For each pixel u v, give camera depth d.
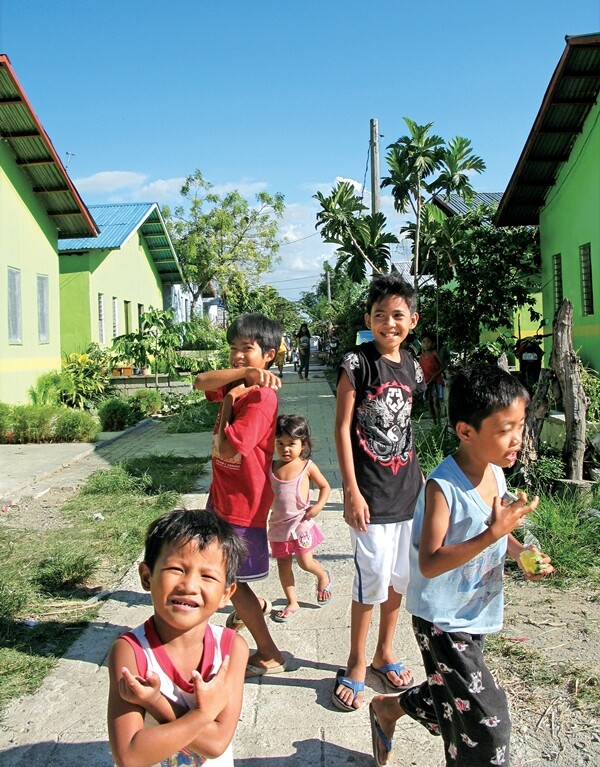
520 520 2.22
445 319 14.26
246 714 3.32
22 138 13.64
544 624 4.16
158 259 25.38
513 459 2.36
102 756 3.03
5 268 13.70
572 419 6.26
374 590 3.34
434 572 2.32
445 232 14.02
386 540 3.34
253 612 3.61
